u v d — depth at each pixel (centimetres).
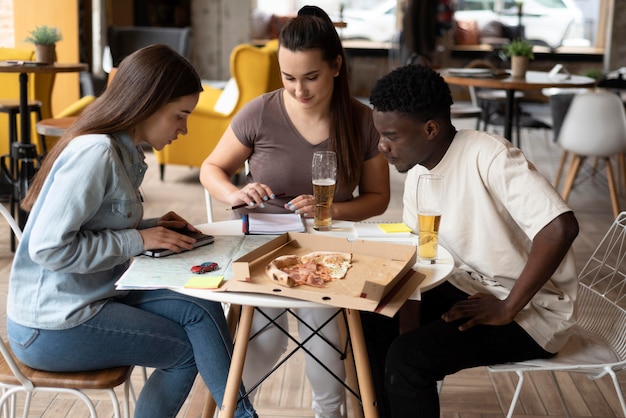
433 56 958
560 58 1116
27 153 452
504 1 1132
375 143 247
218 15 1059
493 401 279
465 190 201
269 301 165
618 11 1085
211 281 172
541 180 190
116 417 193
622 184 616
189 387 200
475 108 680
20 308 191
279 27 1117
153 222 211
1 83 550
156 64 190
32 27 682
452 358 190
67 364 192
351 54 1136
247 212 247
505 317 189
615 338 217
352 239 209
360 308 159
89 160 182
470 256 205
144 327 191
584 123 508
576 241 475
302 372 300
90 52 778
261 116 245
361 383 197
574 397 283
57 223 179
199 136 588
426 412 191
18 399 272
